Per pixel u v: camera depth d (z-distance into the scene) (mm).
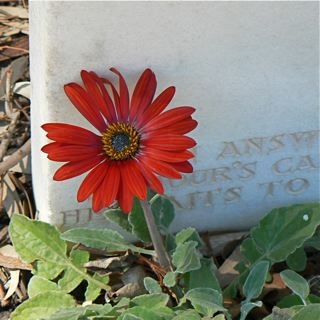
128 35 471
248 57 498
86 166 476
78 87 471
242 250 554
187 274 534
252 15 480
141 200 483
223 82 506
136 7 461
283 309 483
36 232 548
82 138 477
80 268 555
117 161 480
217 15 475
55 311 529
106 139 480
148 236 544
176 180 555
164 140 476
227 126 531
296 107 531
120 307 515
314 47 502
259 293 507
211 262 540
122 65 482
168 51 484
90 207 553
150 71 477
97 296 548
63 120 500
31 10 496
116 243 534
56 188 537
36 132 537
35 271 561
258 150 551
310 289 558
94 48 471
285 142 551
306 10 485
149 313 493
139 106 481
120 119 482
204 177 559
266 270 515
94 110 476
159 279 548
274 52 499
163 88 501
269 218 549
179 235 539
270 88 517
